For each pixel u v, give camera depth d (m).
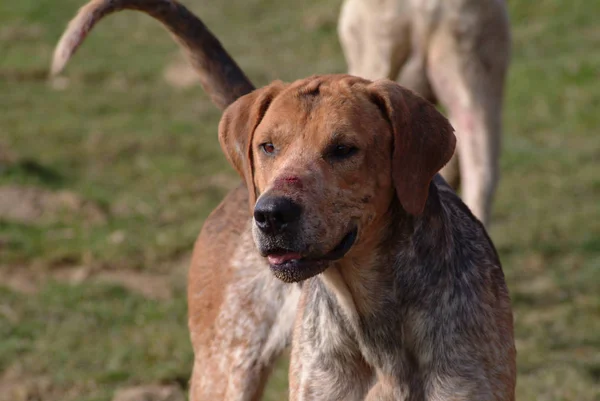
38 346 11.52
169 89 24.64
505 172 18.12
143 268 13.99
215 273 8.13
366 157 6.18
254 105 6.67
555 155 18.98
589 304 12.43
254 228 5.98
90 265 13.97
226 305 8.01
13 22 30.44
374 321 6.57
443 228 6.59
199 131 21.14
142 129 21.16
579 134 20.41
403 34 11.03
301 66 25.64
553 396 10.02
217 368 8.08
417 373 6.53
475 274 6.66
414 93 6.45
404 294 6.49
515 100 22.27
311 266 6.04
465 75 10.81
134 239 14.80
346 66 25.31
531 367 10.81
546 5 27.92
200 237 8.38
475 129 10.75
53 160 18.89
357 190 6.16
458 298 6.50
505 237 14.85
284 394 10.34
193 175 18.36
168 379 10.77
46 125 21.31
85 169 18.66
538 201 16.58
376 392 6.67
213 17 30.94
